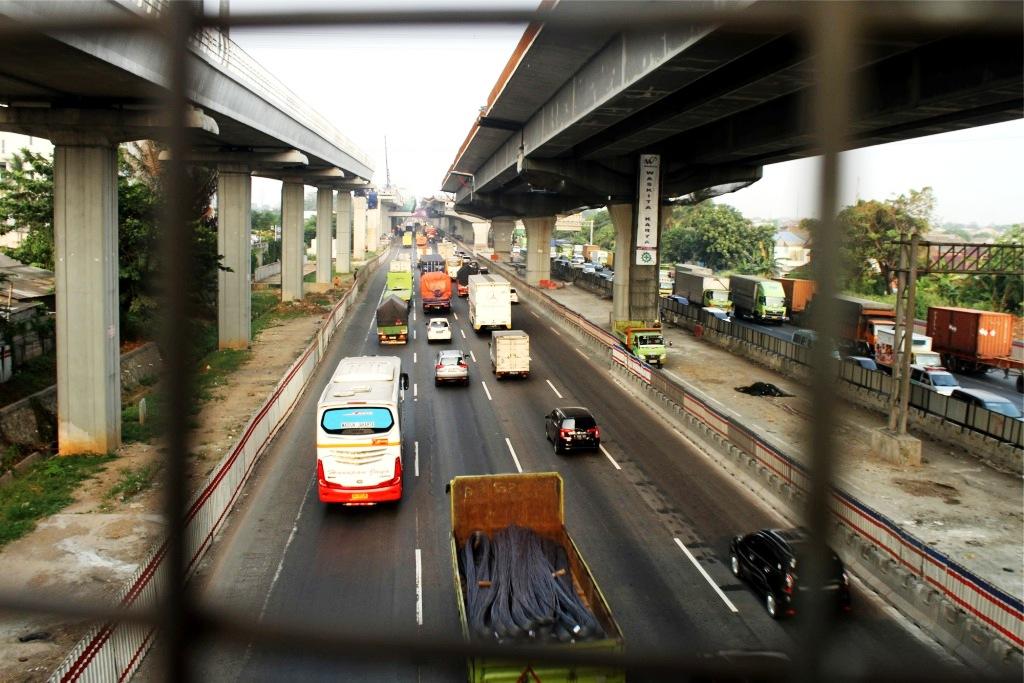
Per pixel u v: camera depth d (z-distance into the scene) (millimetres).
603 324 53031
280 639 4578
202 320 45812
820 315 3988
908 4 5621
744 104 26453
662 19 4027
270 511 20062
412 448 25812
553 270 95312
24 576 15812
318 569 16594
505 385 35781
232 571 16453
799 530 15648
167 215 4238
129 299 37656
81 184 23516
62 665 9875
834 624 14312
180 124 4152
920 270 24672
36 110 22516
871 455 25328
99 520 18719
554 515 15523
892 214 56375
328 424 19844
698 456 25203
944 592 14391
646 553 17438
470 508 15422
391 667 12320
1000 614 12875
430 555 17375
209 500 17969
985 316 40531
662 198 46844
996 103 22516
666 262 90938
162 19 3994
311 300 64688
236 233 43062
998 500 21312
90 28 4141
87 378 23781
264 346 44750
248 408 30219
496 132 49531
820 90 3840
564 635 11102
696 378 37219
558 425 25609
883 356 40594
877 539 16703
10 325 28812
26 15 12930
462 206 111875
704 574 16359
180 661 4508
